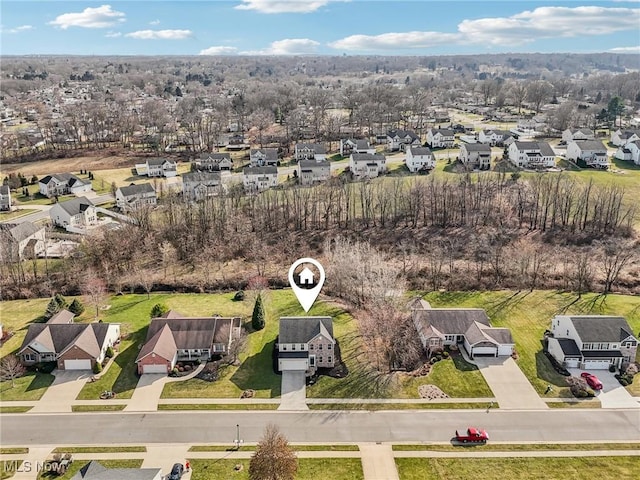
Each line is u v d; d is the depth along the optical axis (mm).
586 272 101750
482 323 82000
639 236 117562
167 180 168250
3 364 74125
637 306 92312
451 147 195750
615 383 72438
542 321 87938
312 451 59719
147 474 52125
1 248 107250
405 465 57719
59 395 69312
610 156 180000
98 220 136875
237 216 127000
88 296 96438
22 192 159625
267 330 85375
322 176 158250
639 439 61938
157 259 111938
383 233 121562
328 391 70625
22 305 94250
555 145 194125
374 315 84812
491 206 130125
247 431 63000
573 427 63844
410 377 73438
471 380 72812
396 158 181125
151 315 89000
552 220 121938
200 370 75000
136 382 72125
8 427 63250
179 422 64438
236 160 186000
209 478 55625
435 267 106688
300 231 123000
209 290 100562
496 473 56562
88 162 187000
